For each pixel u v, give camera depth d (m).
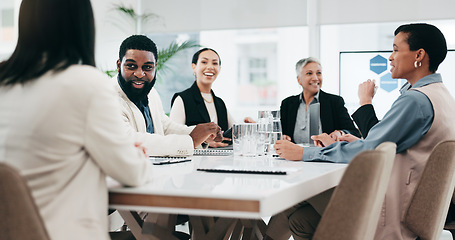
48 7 1.31
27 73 1.28
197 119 4.45
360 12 5.34
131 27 6.04
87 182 1.27
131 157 1.32
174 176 1.60
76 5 1.34
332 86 5.51
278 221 1.97
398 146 2.17
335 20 5.43
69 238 1.21
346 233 1.28
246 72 16.89
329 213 1.30
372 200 1.29
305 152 2.22
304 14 5.54
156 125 2.99
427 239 1.89
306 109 4.52
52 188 1.23
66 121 1.23
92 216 1.25
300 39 6.48
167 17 6.02
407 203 2.07
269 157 2.43
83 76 1.27
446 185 1.86
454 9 5.08
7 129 1.25
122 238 1.92
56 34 1.31
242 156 2.43
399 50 2.35
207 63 4.57
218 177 1.57
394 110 2.17
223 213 1.21
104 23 5.66
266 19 5.68
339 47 5.49
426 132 2.14
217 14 5.84
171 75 6.13
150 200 1.29
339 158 2.16
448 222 2.39
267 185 1.38
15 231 1.09
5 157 1.24
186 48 6.00
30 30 1.31
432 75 2.29
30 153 1.23
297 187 1.42
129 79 2.75
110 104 1.29
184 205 1.25
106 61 5.73
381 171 1.29
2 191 1.07
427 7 5.15
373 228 1.53
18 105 1.26
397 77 2.41
